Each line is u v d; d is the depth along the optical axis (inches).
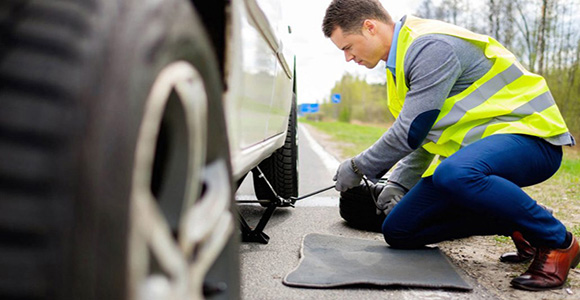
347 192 124.3
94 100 28.0
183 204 37.0
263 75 71.0
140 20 31.7
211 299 43.2
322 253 98.3
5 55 28.1
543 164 88.7
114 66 29.2
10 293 26.5
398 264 92.4
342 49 103.7
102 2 30.4
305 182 219.0
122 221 28.7
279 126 104.2
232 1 48.9
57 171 26.5
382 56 101.9
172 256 34.3
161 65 32.5
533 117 88.0
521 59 679.1
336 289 80.8
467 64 91.0
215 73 42.8
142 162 30.6
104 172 27.9
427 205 97.1
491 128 89.1
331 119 3036.4
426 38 91.2
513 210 81.0
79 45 28.4
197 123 38.0
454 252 106.7
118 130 28.7
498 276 90.9
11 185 26.4
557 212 152.7
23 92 27.3
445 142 93.7
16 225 26.2
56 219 26.3
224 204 43.3
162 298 32.6
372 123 2178.9
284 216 140.9
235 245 46.8
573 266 87.2
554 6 637.9
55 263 26.3
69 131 27.0
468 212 96.5
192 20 37.8
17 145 26.6
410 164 112.8
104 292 28.1
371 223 122.8
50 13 29.1
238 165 59.6
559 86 652.7
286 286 81.6
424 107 89.4
